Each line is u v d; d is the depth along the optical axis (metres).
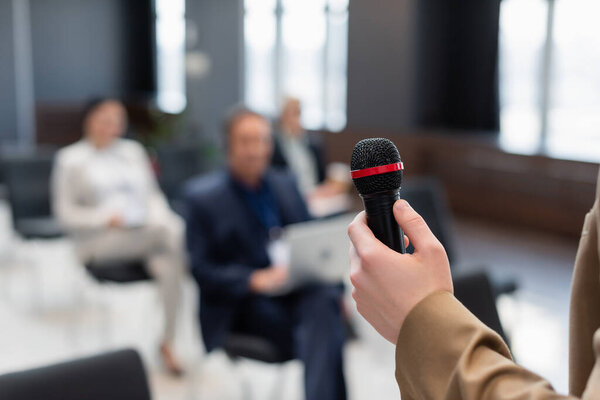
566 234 6.59
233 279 2.75
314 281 2.75
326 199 4.70
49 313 4.49
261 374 3.59
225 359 3.79
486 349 0.48
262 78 11.19
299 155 5.10
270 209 2.97
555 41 7.45
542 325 4.20
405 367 0.51
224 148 2.96
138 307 4.62
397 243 0.54
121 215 3.80
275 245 2.94
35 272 5.39
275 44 10.91
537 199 6.83
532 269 5.45
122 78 13.30
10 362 3.71
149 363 3.73
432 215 3.53
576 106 7.34
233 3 11.13
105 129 4.00
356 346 3.85
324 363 2.65
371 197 0.54
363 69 9.08
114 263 3.77
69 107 10.65
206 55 11.35
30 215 4.64
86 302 4.71
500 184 7.20
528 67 7.71
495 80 7.95
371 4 8.90
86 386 1.42
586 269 0.63
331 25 10.14
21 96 11.98
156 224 3.75
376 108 8.98
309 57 10.52
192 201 2.88
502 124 8.08
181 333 4.14
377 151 0.54
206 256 2.85
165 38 12.53
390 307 0.51
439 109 8.66
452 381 0.47
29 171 4.66
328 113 10.33
